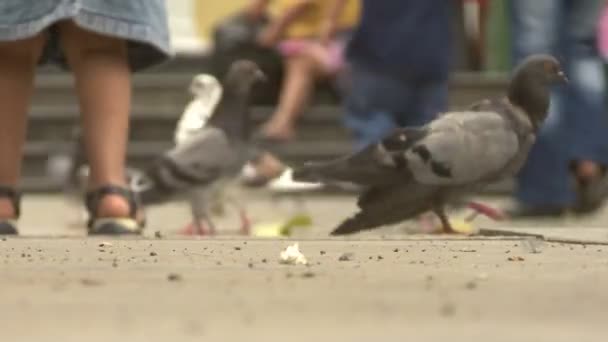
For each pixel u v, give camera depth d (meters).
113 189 11.07
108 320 4.75
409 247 8.80
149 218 17.56
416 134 11.00
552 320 4.80
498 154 11.04
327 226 14.93
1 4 10.81
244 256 8.09
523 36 16.11
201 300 5.48
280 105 25.67
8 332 4.41
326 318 4.82
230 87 14.38
